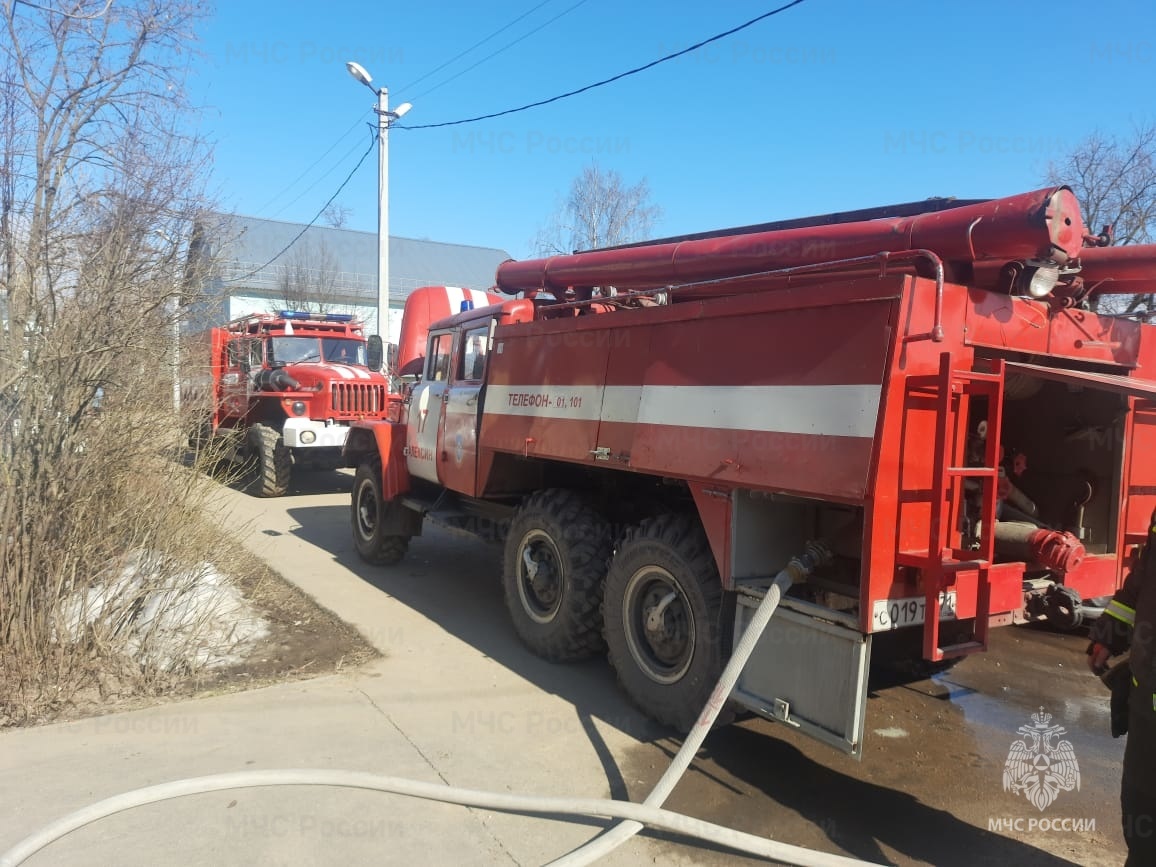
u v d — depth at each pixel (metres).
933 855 2.97
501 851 2.88
